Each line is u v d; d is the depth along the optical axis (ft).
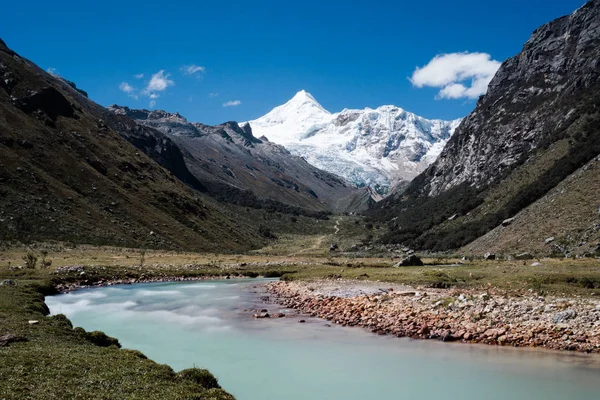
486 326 109.29
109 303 174.91
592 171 390.63
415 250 606.14
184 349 105.29
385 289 175.83
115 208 519.60
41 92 628.69
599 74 647.97
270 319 140.05
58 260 293.02
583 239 307.37
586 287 151.64
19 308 119.55
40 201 434.30
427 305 132.46
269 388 79.36
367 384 80.33
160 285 238.27
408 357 95.30
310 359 95.81
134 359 76.18
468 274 200.34
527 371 83.61
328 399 74.02
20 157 481.46
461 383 79.10
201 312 155.02
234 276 289.53
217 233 653.30
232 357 98.32
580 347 94.32
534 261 267.18
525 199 488.02
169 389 62.03
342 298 159.43
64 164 532.32
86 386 59.00
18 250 331.57
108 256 351.25
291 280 247.50
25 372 61.72
